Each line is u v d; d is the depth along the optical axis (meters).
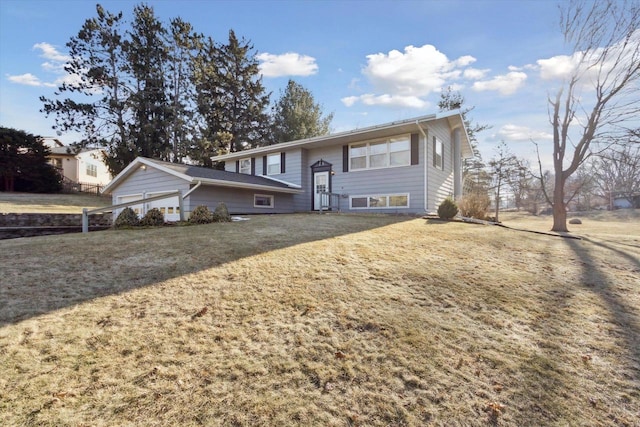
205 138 27.38
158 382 2.20
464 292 3.88
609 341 2.90
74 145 25.83
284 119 31.02
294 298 3.53
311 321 3.07
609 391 2.25
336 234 7.18
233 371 2.34
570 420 1.99
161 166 11.98
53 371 2.25
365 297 3.62
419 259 5.20
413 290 3.88
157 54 27.31
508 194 30.52
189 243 5.94
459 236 7.37
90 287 3.71
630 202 28.48
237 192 13.02
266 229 7.73
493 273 4.64
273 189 13.75
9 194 20.92
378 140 13.62
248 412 1.98
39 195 21.70
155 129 26.00
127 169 13.20
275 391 2.16
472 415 2.00
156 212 9.18
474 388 2.24
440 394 2.18
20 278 3.97
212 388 2.17
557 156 12.34
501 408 2.06
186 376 2.27
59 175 25.34
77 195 23.97
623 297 3.93
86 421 1.86
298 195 15.81
